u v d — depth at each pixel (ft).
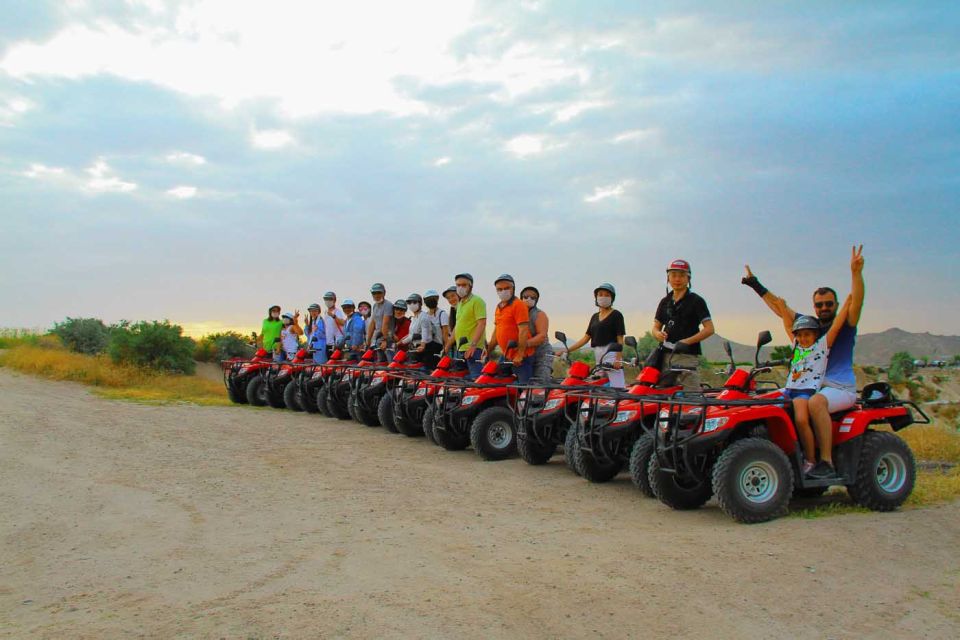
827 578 14.89
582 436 24.39
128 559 16.46
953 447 34.06
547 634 12.14
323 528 18.95
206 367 96.99
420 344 38.88
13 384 56.49
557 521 19.79
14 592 14.43
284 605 13.44
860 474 20.84
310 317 52.29
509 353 31.76
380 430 39.58
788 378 21.95
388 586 14.42
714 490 19.42
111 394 54.95
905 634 12.34
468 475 26.76
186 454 30.40
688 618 12.82
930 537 18.04
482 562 15.94
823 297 21.75
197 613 13.12
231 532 18.62
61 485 24.11
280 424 41.68
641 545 17.24
